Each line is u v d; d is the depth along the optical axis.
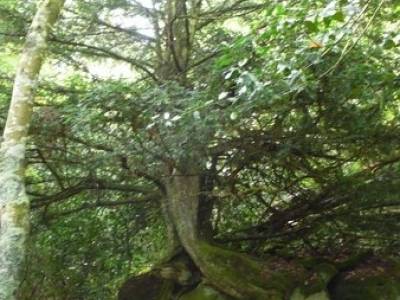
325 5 4.46
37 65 5.24
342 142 6.78
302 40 4.65
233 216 8.22
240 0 7.57
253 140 6.49
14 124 4.93
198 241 6.96
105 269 8.96
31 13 7.10
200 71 7.04
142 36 7.93
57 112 6.46
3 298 4.25
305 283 6.74
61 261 8.59
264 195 8.26
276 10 4.41
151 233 9.03
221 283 6.70
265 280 6.69
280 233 7.80
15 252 4.43
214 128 5.61
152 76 7.45
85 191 7.94
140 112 5.86
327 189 7.43
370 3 4.38
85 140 6.63
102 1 7.57
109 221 8.71
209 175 7.17
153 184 7.77
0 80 7.17
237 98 4.72
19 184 4.69
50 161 7.16
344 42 4.76
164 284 7.24
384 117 6.61
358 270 7.07
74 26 7.62
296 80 4.82
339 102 5.97
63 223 8.49
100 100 5.77
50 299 8.39
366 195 7.17
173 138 5.88
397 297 6.59
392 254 7.51
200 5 7.94
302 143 6.71
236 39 5.56
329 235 7.83
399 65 5.89
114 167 6.91
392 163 7.15
